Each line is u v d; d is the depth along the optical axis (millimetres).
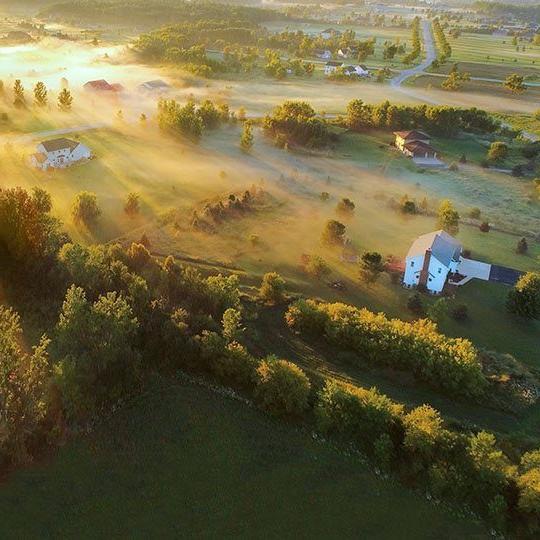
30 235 76250
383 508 51250
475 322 84312
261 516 49625
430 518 50656
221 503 50406
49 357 59000
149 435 56250
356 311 77125
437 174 144250
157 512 49031
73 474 51438
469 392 66438
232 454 55188
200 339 65375
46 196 99750
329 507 50938
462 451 54031
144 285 71750
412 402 64750
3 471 50656
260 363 62969
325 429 57719
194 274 78750
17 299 73562
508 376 70750
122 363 60031
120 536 46750
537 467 52938
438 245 91875
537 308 83875
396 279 92875
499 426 62906
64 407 55188
